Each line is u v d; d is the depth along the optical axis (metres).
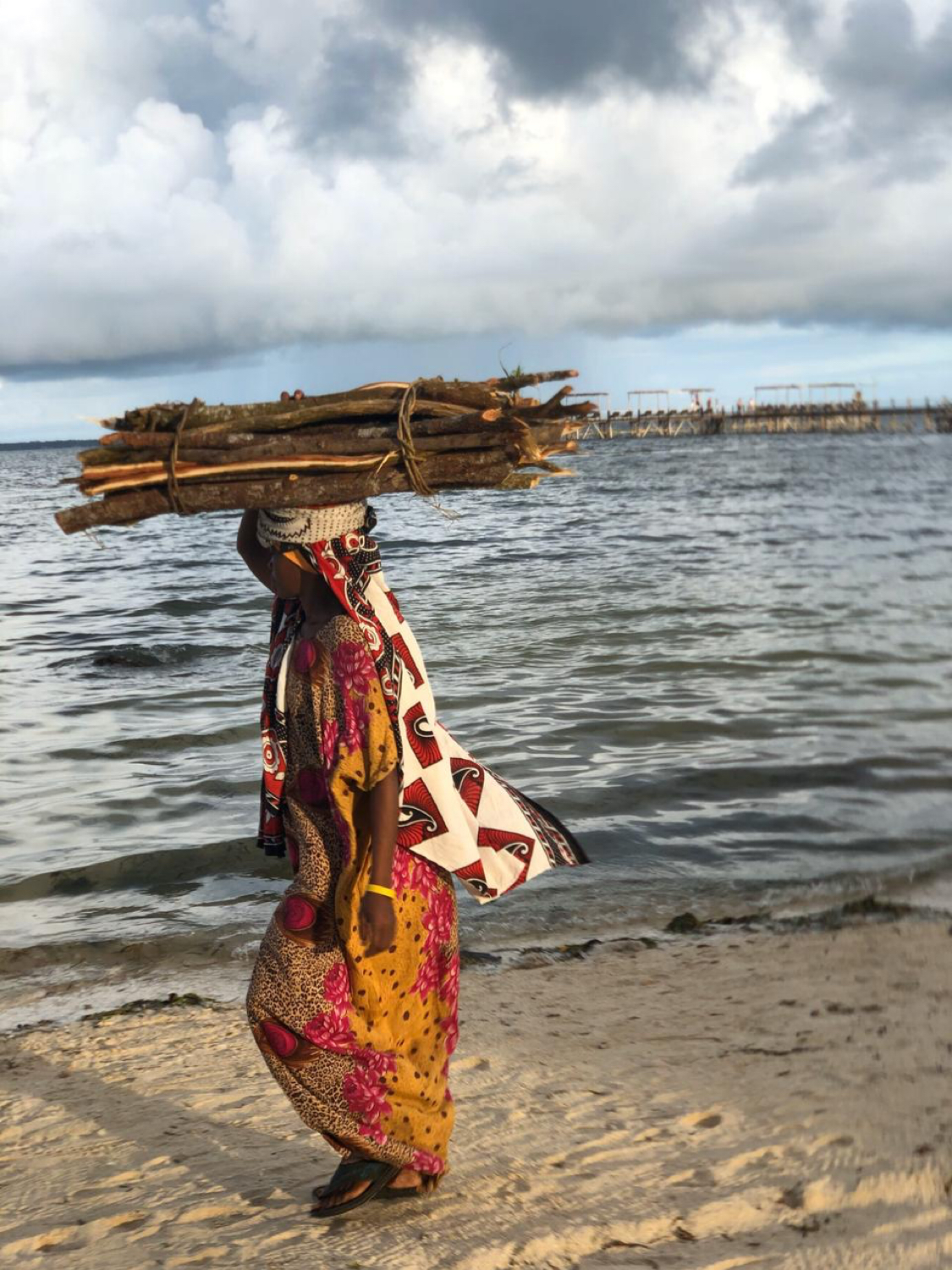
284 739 2.66
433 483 2.53
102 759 8.70
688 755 8.18
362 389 2.58
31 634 15.97
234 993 4.72
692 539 26.95
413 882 2.69
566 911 5.56
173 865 6.38
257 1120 3.41
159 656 13.52
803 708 9.44
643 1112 3.30
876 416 147.75
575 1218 2.71
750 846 6.36
